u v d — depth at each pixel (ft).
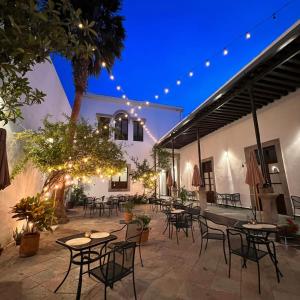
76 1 21.21
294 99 20.68
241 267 10.19
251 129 26.32
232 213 22.25
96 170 17.29
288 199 20.95
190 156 42.22
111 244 10.08
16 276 9.35
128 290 8.11
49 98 21.63
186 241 14.74
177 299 7.48
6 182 9.24
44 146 14.82
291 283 8.57
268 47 13.56
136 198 39.73
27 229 13.03
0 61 4.82
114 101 47.09
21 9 4.64
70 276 9.36
